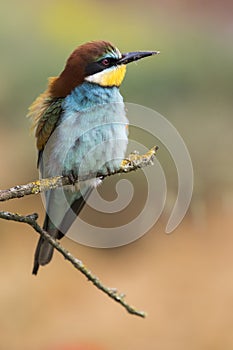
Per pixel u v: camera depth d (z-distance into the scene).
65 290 13.39
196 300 13.05
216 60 14.27
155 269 13.77
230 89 13.92
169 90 13.78
